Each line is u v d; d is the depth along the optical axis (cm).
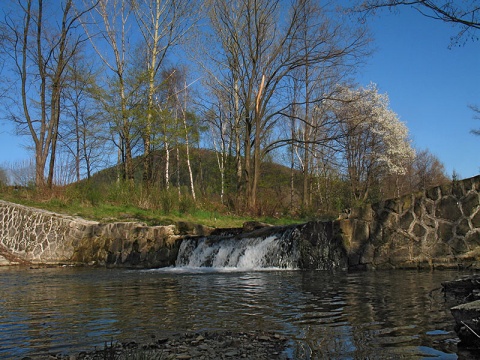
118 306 541
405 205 948
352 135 2366
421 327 376
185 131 2412
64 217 1608
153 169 2952
